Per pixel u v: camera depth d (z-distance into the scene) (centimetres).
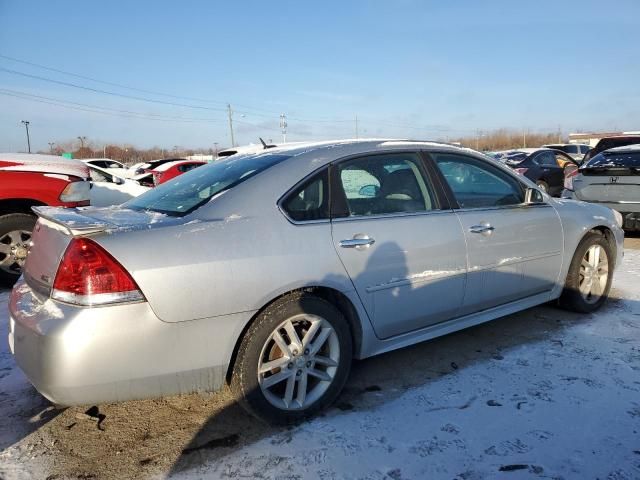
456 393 302
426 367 338
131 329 222
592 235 429
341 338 280
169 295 229
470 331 399
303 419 274
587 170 779
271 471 235
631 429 261
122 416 286
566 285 418
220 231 249
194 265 235
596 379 314
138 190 799
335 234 278
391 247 295
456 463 238
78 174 610
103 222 248
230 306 243
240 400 259
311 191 282
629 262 628
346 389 311
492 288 351
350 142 314
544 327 403
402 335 314
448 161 348
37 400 305
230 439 262
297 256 262
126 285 222
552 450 245
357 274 282
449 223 325
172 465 241
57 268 230
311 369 275
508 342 375
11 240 544
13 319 244
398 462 239
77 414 288
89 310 218
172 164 1509
